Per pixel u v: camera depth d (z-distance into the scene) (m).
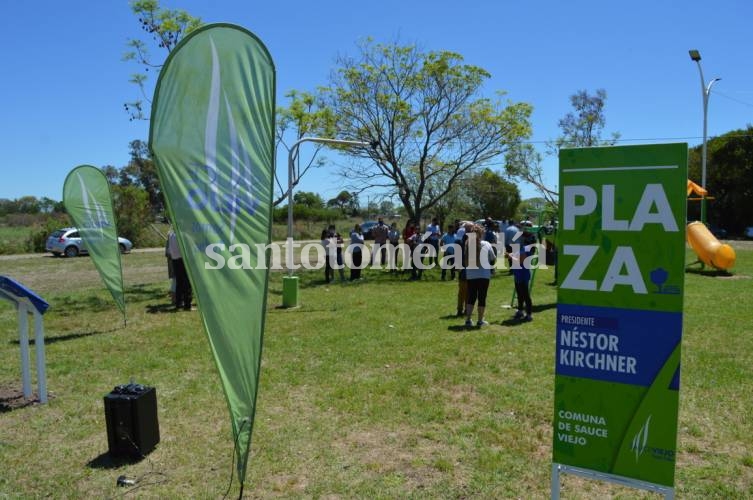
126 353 8.47
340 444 5.11
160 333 9.88
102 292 15.37
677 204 3.05
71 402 6.32
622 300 3.22
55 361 8.05
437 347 8.53
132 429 4.84
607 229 3.23
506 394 6.34
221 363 3.90
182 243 3.82
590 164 3.25
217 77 3.88
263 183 3.95
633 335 3.20
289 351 8.46
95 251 10.09
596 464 3.35
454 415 5.74
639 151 3.12
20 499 4.20
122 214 36.03
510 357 7.88
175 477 4.54
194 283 3.82
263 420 5.70
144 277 19.72
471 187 32.50
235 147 3.91
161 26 16.36
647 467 3.21
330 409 5.99
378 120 23.00
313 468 4.65
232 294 3.92
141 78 16.55
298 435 5.31
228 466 4.73
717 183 46.59
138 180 64.31
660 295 3.12
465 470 4.57
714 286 15.27
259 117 3.92
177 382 7.00
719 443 5.02
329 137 22.70
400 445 5.08
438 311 11.90
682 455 4.80
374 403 6.13
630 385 3.23
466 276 10.05
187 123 3.85
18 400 6.36
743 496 4.08
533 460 4.73
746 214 46.16
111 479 4.52
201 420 5.75
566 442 3.43
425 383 6.79
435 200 24.22
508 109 23.25
